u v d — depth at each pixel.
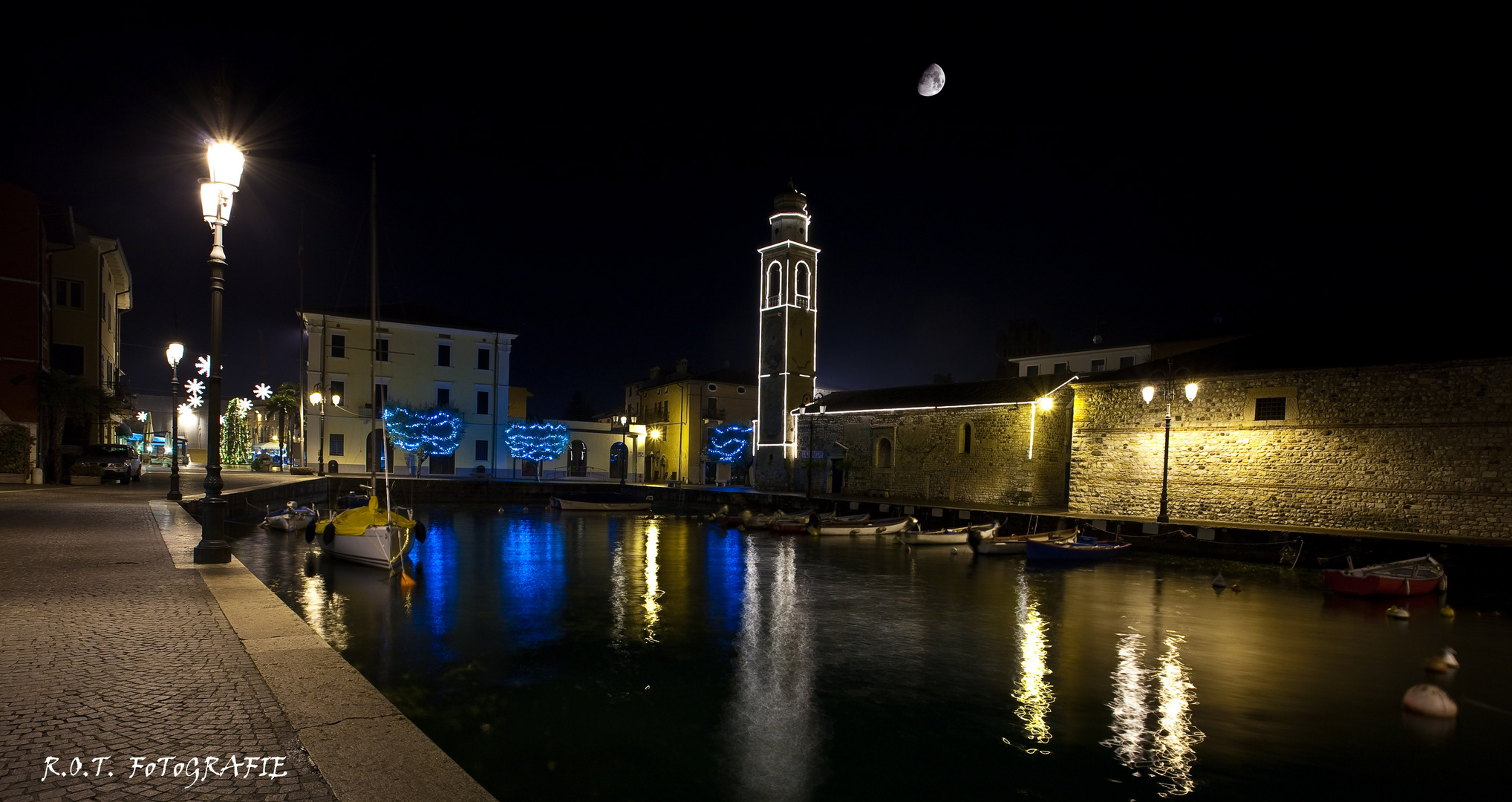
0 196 31.17
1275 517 31.08
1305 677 13.66
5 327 31.16
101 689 6.62
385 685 12.51
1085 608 19.80
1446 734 10.94
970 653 15.04
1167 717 11.52
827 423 55.97
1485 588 22.22
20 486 30.02
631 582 23.06
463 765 9.45
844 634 16.53
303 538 30.25
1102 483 37.16
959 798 8.80
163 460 74.31
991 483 43.91
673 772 9.33
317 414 58.88
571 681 12.84
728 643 15.55
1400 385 28.14
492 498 58.31
